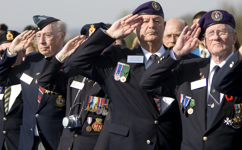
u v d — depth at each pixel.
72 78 16.84
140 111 13.91
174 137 14.06
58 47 18.23
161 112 13.96
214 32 12.63
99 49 14.09
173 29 18.62
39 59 19.09
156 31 14.12
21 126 18.64
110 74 14.45
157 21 14.27
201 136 12.39
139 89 14.00
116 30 14.05
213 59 12.96
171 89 13.53
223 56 12.73
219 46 12.52
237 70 11.38
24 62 19.41
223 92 11.85
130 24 14.05
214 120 12.18
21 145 18.47
